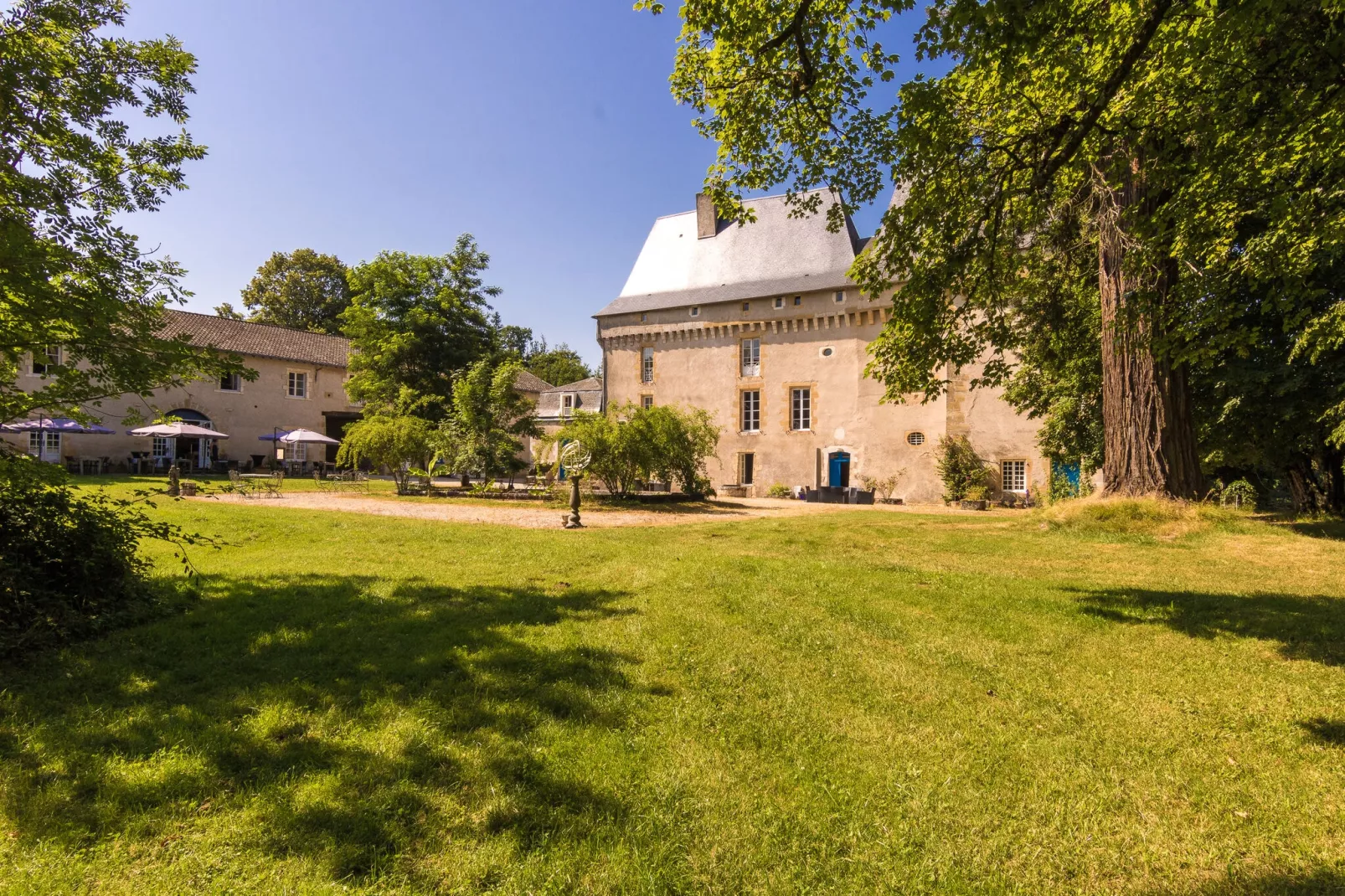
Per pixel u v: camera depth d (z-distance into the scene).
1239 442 13.84
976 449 25.75
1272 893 2.33
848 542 10.81
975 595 6.34
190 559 8.23
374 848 2.44
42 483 5.12
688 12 7.19
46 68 5.33
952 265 7.18
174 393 33.19
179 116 6.21
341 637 4.82
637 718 3.56
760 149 8.35
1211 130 6.38
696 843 2.55
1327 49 5.44
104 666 4.21
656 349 33.69
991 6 4.74
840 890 2.32
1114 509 11.33
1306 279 9.86
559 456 19.48
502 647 4.58
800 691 4.00
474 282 33.38
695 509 18.08
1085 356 15.34
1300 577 7.57
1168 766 3.20
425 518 13.31
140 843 2.44
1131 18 5.79
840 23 7.22
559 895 2.23
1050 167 6.73
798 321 30.20
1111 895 2.35
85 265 5.09
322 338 41.62
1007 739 3.44
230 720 3.43
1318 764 3.21
